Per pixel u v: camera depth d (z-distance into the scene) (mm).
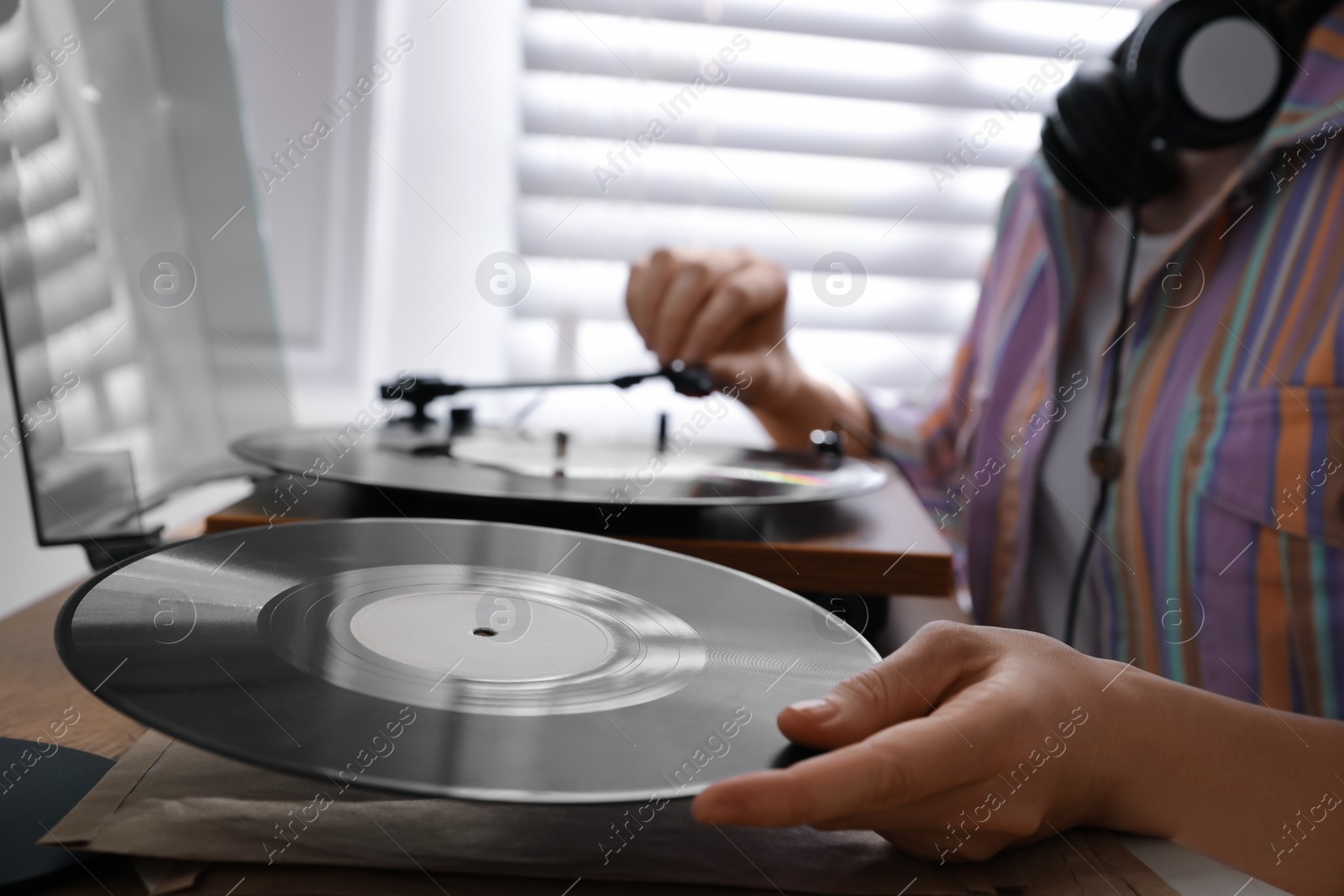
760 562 558
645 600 421
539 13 1315
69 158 613
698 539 564
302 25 1292
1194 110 717
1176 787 338
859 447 1112
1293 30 748
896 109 1390
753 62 1354
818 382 1140
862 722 299
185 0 799
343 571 411
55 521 523
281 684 294
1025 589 901
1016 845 320
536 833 297
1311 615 687
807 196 1409
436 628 367
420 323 1448
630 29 1331
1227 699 393
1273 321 752
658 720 308
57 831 269
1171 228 875
